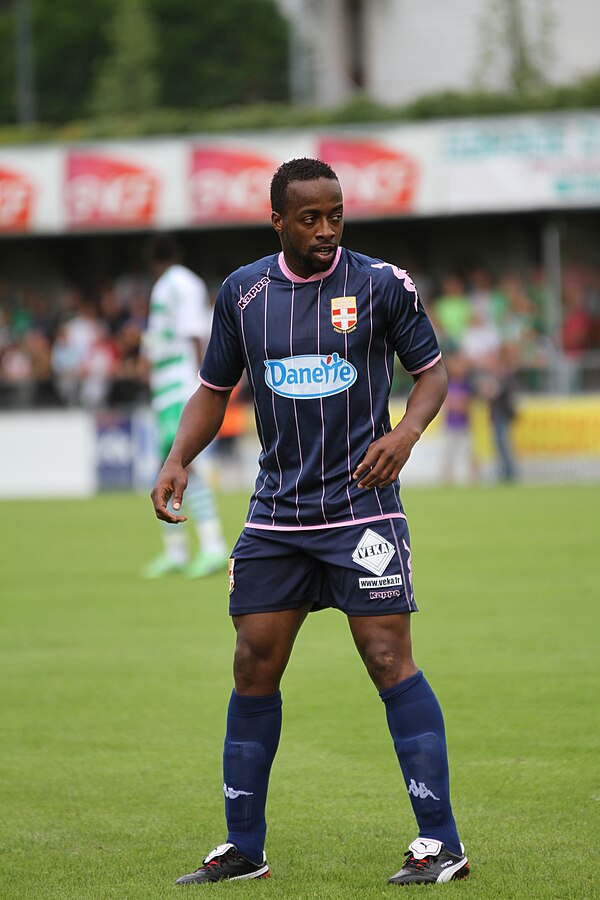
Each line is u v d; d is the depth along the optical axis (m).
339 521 14.09
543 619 29.17
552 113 80.31
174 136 84.62
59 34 110.81
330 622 30.31
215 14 110.44
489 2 103.12
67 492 68.81
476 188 70.00
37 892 13.73
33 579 37.34
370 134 70.56
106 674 25.06
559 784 17.44
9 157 74.00
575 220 80.19
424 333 14.29
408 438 13.74
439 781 13.92
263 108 87.69
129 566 39.75
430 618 29.59
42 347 78.56
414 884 13.64
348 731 20.62
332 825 16.12
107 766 19.03
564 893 13.26
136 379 70.94
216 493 63.91
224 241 83.75
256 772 14.30
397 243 83.25
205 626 29.72
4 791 17.86
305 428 14.15
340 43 107.44
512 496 57.03
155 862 14.80
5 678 24.84
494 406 64.00
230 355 14.73
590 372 65.50
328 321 14.08
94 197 73.44
